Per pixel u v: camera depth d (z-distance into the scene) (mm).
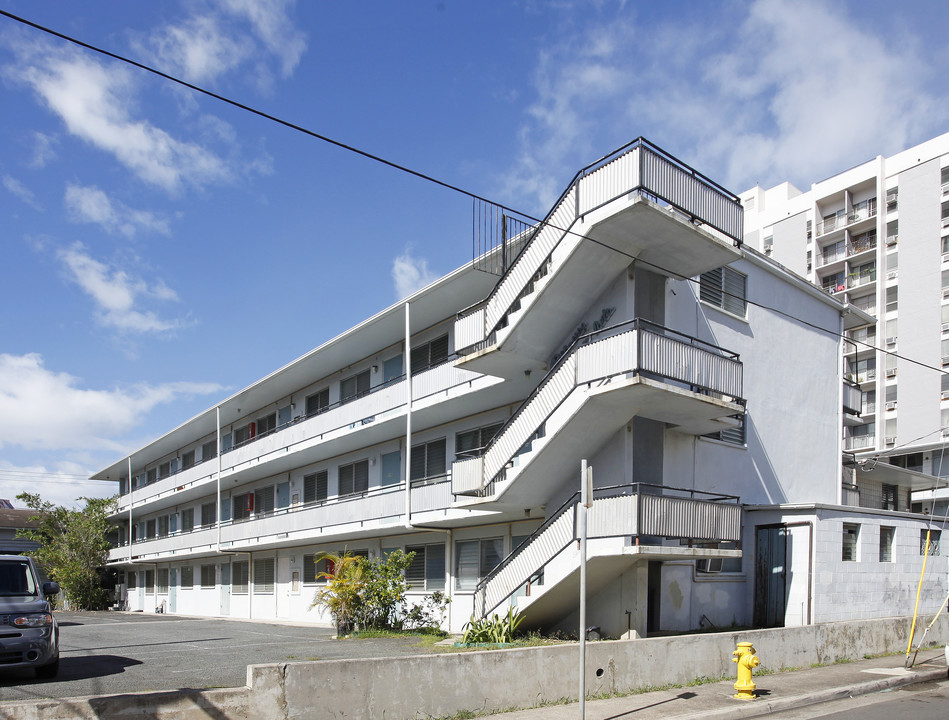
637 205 14148
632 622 15617
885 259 52562
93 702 6977
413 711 8883
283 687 7938
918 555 20391
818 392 22812
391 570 20156
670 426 17406
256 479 34750
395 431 24234
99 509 49062
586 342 16812
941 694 12109
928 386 48562
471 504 17688
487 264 19219
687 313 18094
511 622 15781
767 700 10797
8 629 10242
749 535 18875
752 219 62719
